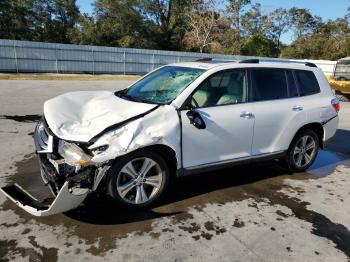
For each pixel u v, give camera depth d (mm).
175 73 4738
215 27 43500
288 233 3713
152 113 3873
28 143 6398
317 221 4016
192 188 4688
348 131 9086
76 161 3389
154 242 3398
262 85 4891
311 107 5312
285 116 5008
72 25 45875
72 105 4301
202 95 4293
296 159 5484
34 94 13055
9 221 3617
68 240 3350
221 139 4379
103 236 3447
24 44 24000
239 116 4508
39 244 3262
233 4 43938
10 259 3025
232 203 4336
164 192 4496
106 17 44531
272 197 4590
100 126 3625
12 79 18812
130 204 3891
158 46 46562
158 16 47188
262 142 4875
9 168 5027
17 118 8562
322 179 5371
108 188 3725
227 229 3715
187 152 4129
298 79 5332
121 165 3689
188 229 3666
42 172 3826
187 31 45125
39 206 3486
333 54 48000
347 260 3303
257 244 3475
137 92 4746
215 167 4473
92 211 3896
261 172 5480
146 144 3662
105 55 27219
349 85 14727
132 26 44375
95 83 19156
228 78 4570
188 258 3188
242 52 45156
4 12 38812
